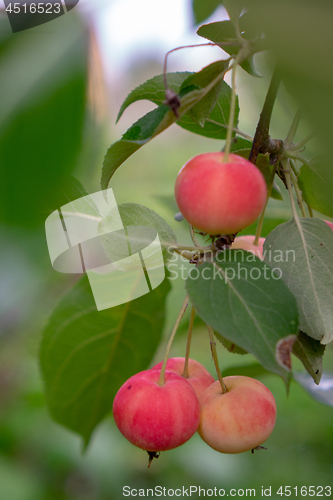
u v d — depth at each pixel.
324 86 0.23
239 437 0.33
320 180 0.34
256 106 0.36
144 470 0.69
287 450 0.73
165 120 0.29
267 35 0.24
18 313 0.44
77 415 0.36
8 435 0.68
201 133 0.37
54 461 0.67
